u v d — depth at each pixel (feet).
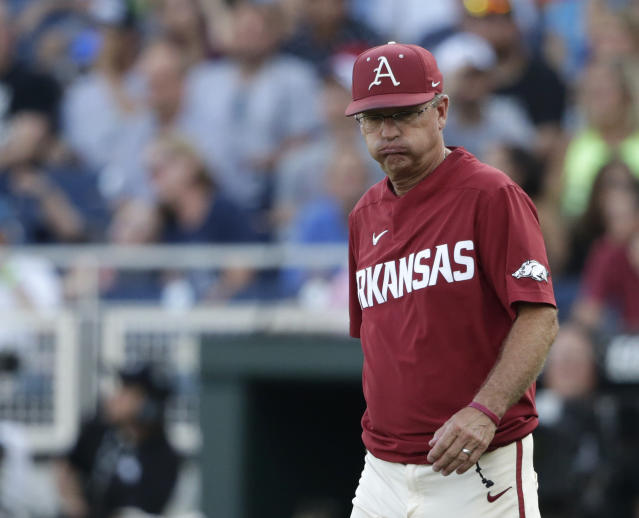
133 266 97.25
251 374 80.23
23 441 88.69
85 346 90.99
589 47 104.37
